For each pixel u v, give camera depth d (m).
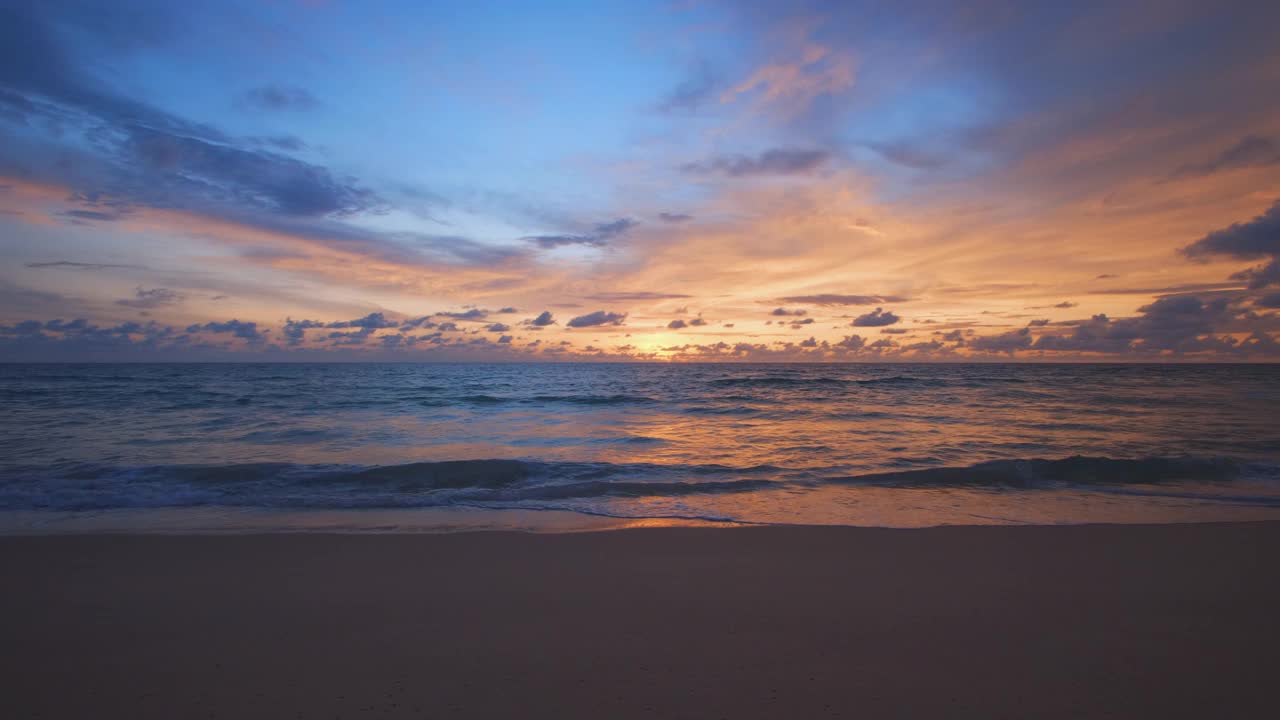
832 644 3.55
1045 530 6.32
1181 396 30.84
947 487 9.66
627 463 11.91
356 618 3.97
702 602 4.27
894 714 2.76
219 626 3.84
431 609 4.14
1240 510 7.94
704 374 69.06
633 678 3.13
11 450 13.13
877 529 6.43
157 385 38.72
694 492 9.27
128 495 8.54
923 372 73.38
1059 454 13.22
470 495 8.77
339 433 16.55
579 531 6.66
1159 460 10.79
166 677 3.15
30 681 3.11
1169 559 5.28
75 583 4.67
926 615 4.01
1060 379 50.69
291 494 8.80
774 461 12.39
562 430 17.83
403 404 26.23
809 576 4.85
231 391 33.34
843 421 20.05
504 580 4.76
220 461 11.91
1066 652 3.44
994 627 3.80
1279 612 4.05
